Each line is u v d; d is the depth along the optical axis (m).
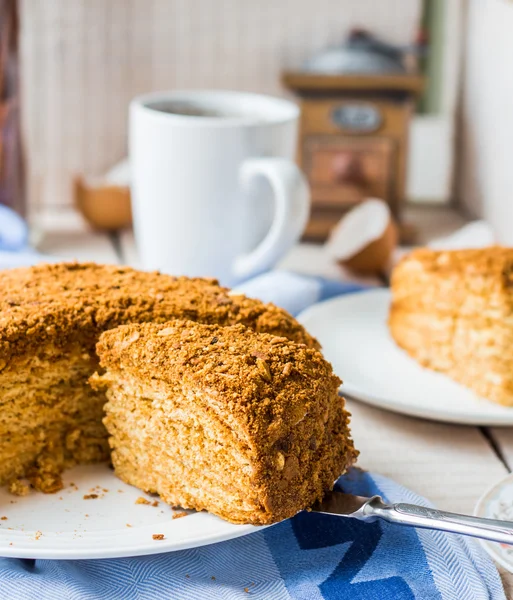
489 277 0.54
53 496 0.47
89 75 0.83
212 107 0.69
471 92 0.84
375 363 0.57
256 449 0.43
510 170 0.75
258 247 0.64
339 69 0.77
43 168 0.84
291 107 0.66
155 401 0.46
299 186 0.62
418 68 0.87
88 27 0.82
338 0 0.84
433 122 0.88
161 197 0.64
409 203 0.88
